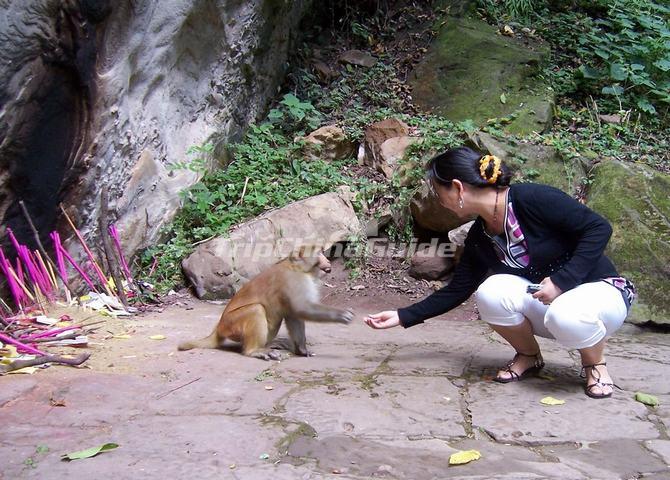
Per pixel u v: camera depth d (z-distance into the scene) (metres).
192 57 6.55
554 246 3.32
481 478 2.57
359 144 7.65
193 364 4.02
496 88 8.15
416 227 6.76
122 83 5.31
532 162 6.83
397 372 3.91
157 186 6.25
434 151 7.01
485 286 3.52
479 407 3.32
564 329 3.27
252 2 7.04
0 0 4.05
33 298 4.94
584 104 8.43
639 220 5.91
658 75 8.53
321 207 6.51
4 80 4.17
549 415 3.21
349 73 8.91
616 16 8.95
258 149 7.38
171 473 2.60
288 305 4.20
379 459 2.74
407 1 9.78
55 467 2.65
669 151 7.59
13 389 3.48
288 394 3.49
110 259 5.51
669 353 4.49
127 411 3.26
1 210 4.57
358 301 6.05
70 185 5.09
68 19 4.52
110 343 4.52
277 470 2.63
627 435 3.00
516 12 9.59
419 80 8.54
